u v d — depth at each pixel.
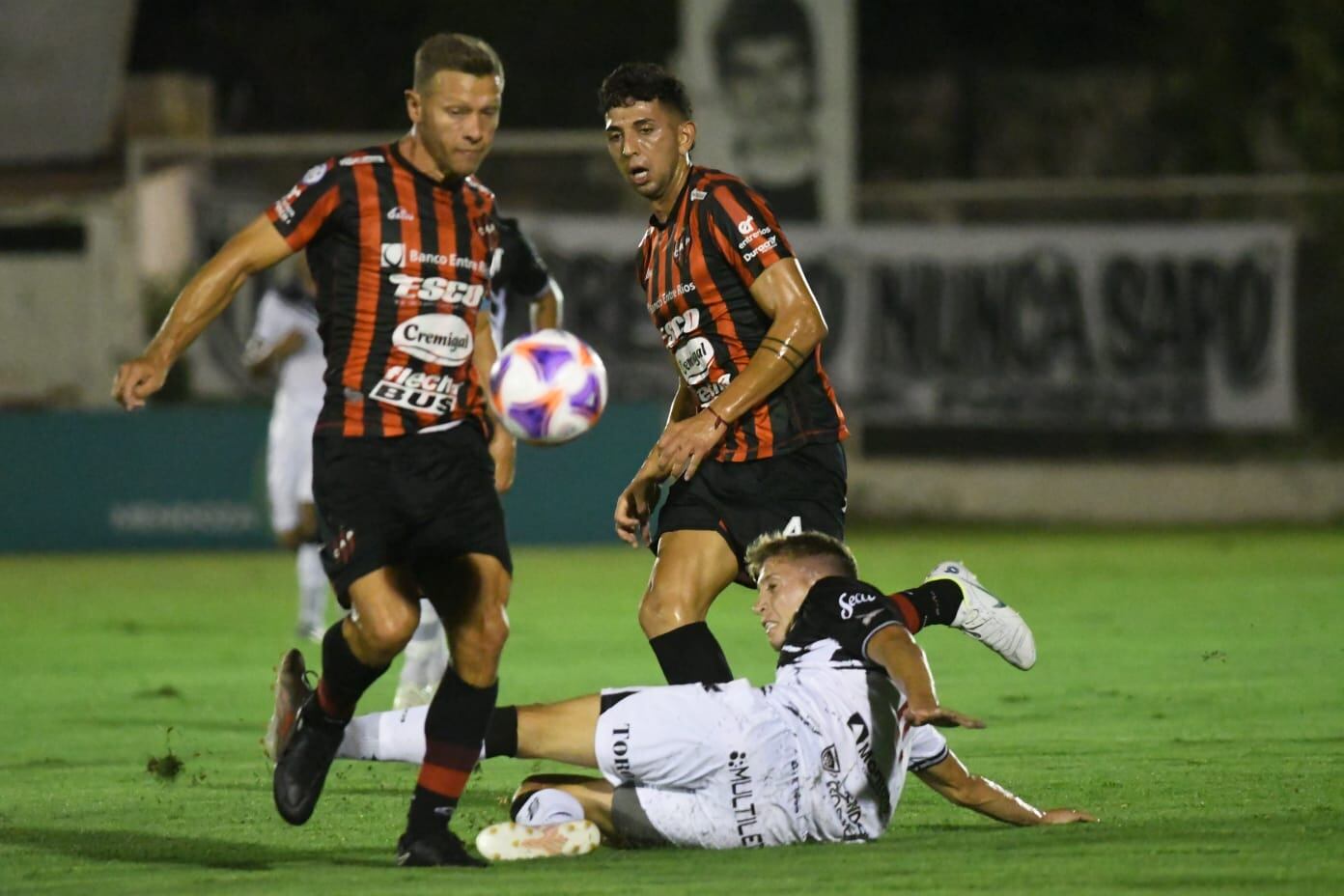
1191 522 74.50
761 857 16.19
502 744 16.94
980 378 72.19
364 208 16.86
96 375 72.00
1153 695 28.47
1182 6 86.25
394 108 97.25
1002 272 72.06
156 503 65.12
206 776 22.56
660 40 95.94
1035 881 14.91
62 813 19.84
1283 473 74.31
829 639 16.92
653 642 19.53
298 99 97.25
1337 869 15.26
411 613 16.73
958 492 75.81
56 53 86.00
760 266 19.47
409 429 17.00
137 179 69.94
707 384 20.27
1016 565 54.66
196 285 16.69
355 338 16.95
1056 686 29.81
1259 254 72.25
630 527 20.38
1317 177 80.50
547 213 70.00
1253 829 17.38
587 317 69.38
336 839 18.19
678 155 20.00
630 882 15.21
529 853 16.48
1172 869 15.33
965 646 35.69
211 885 15.54
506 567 17.09
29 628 42.34
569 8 95.88
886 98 91.06
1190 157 87.06
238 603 48.22
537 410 17.69
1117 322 72.38
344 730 17.45
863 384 72.00
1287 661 32.41
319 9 98.00
